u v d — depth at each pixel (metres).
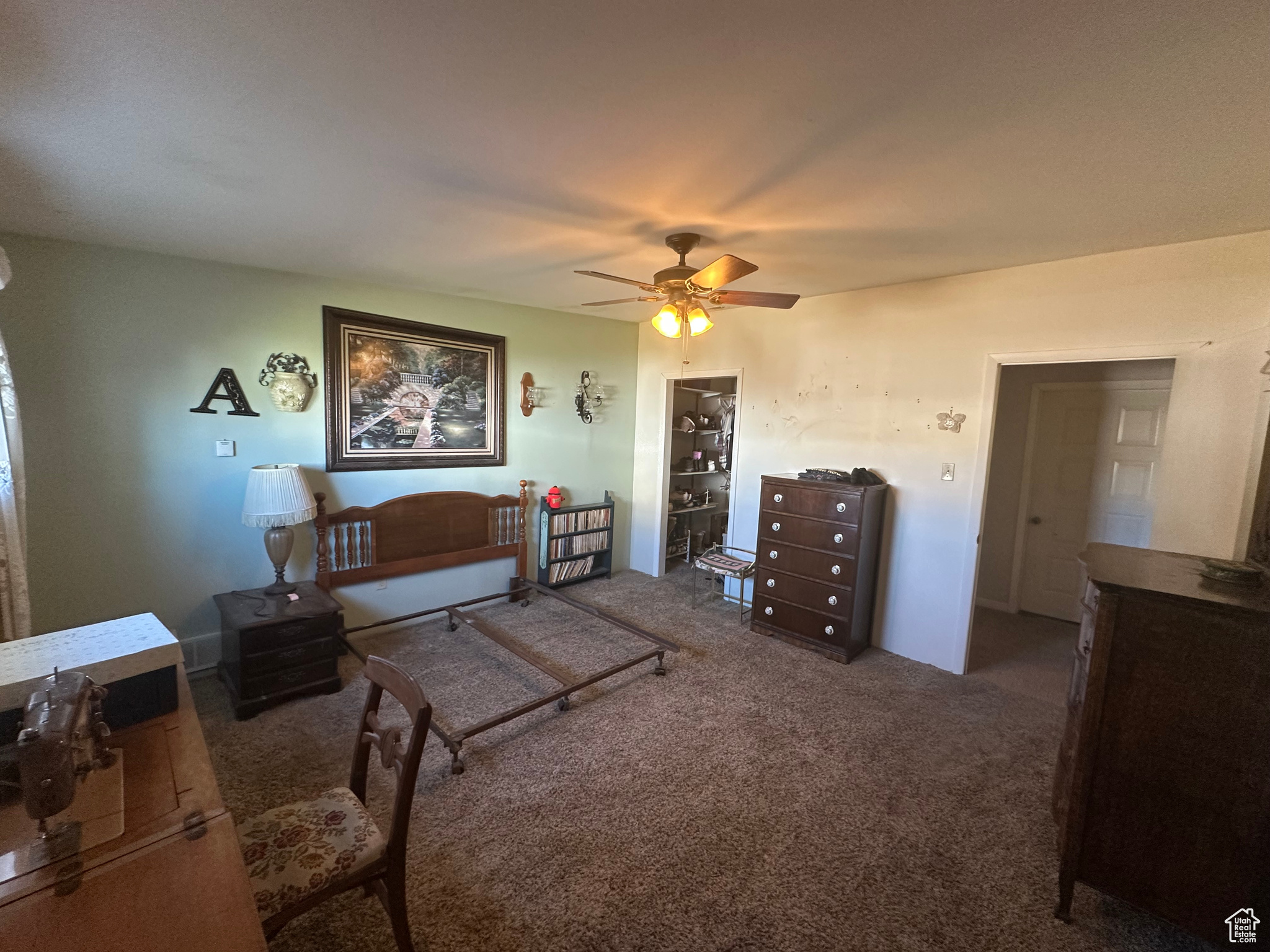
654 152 1.73
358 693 2.94
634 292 3.77
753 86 1.36
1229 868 1.45
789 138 1.63
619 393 5.16
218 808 1.12
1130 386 3.92
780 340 4.18
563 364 4.68
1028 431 4.33
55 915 0.86
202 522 3.05
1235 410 2.38
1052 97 1.38
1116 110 1.43
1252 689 1.40
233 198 2.12
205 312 2.98
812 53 1.23
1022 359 3.01
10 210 2.22
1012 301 3.03
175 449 2.94
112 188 2.02
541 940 1.55
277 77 1.35
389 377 3.67
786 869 1.83
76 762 1.14
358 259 2.97
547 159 1.79
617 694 2.98
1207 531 2.46
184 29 1.16
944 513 3.36
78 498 2.69
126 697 1.41
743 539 4.53
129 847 1.00
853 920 1.65
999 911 1.70
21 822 1.07
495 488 4.34
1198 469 2.49
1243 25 1.08
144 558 2.89
